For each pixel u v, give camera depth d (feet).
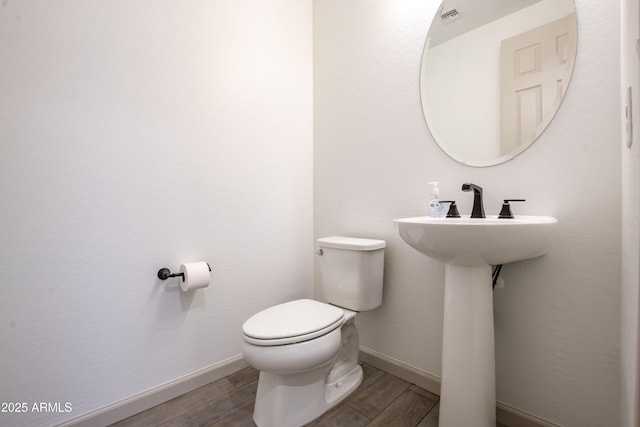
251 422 4.23
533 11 3.92
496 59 4.22
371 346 5.68
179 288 4.88
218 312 5.34
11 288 3.60
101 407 4.18
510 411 4.02
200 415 4.38
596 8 3.41
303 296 6.65
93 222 4.12
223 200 5.39
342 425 4.15
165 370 4.74
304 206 6.65
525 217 3.72
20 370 3.67
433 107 4.82
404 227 3.51
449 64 4.66
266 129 5.98
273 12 6.08
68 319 3.95
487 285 3.56
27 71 3.68
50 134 3.82
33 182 3.72
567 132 3.59
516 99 4.03
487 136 4.27
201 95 5.11
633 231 2.46
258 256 5.88
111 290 4.27
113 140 4.27
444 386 3.72
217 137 5.30
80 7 4.02
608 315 3.34
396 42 5.26
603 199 3.36
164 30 4.72
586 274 3.47
